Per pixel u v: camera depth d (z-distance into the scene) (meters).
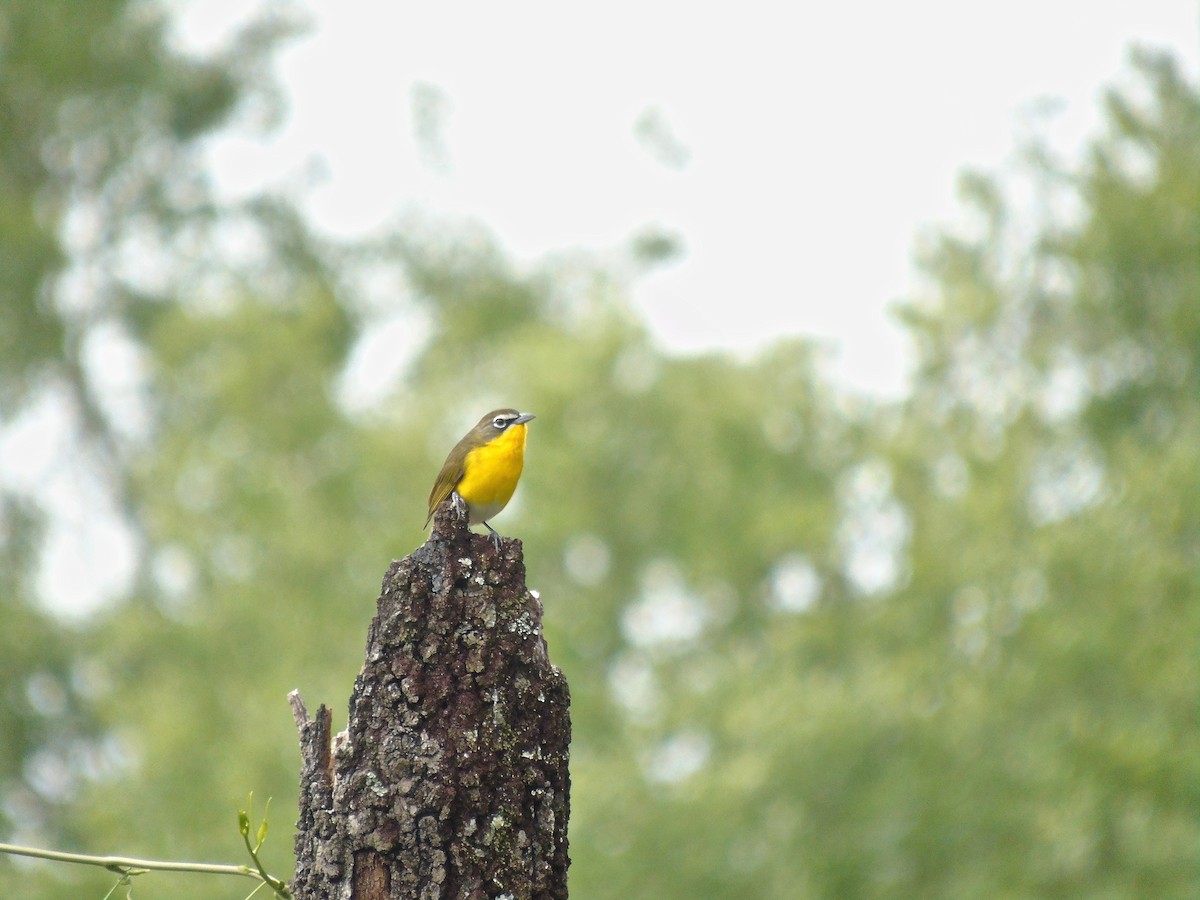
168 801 16.61
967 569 17.19
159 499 22.36
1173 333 19.50
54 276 25.19
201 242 28.78
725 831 15.86
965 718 15.85
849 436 27.53
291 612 19.72
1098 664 15.53
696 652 26.97
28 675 22.64
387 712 4.73
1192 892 14.07
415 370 33.16
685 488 27.27
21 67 25.42
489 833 4.65
